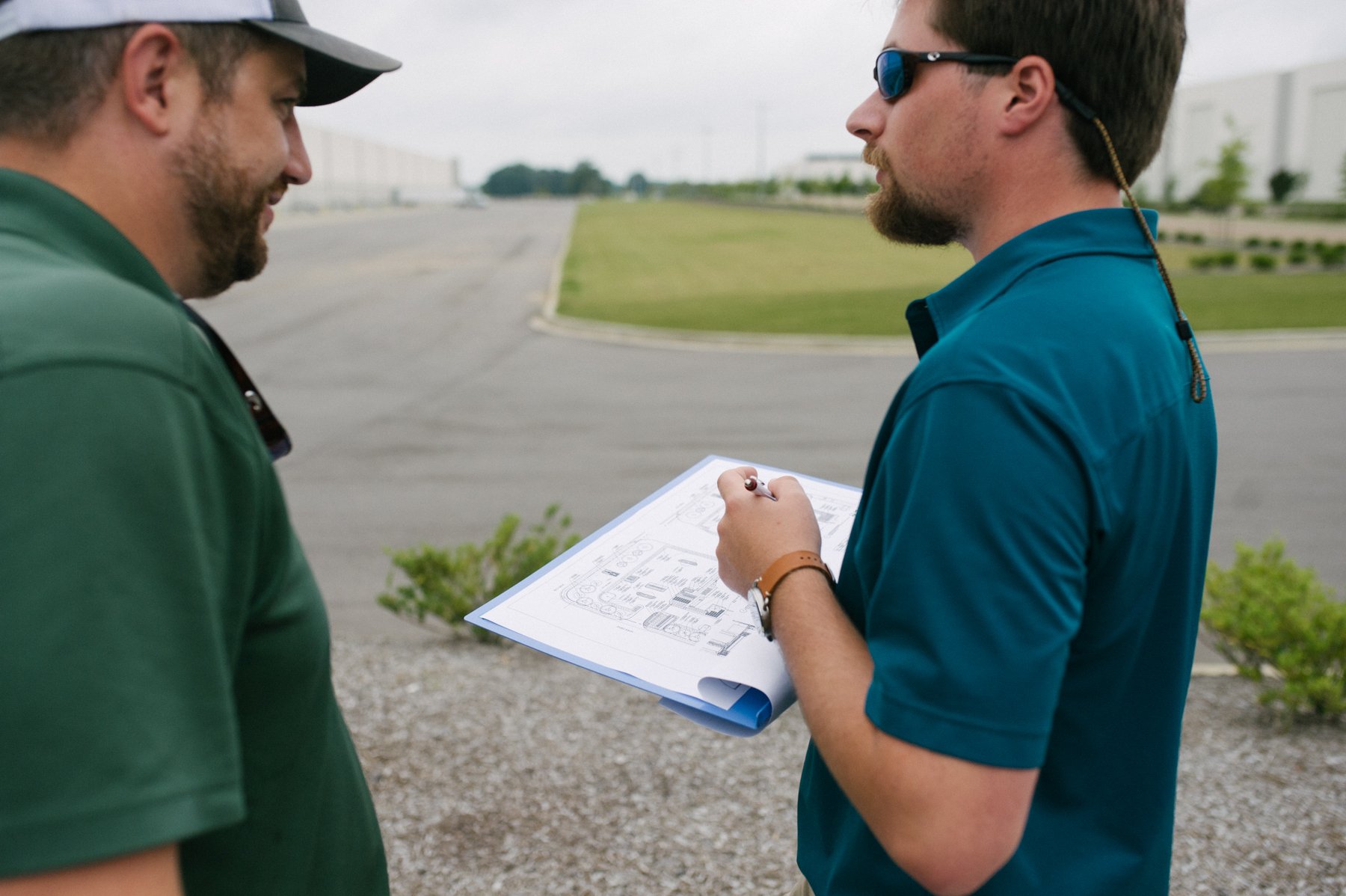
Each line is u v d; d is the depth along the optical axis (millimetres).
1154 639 1008
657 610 1266
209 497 740
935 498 843
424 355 13398
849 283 22641
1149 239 1042
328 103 1165
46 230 785
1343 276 21516
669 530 1475
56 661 612
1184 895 2311
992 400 842
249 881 913
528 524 6164
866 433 8695
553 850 2551
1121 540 912
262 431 1204
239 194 903
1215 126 49531
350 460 7891
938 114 1036
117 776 626
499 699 3461
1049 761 1002
